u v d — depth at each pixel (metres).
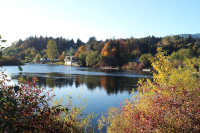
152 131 4.57
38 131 3.81
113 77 44.00
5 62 86.56
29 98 4.05
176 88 6.17
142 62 82.06
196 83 7.95
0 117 2.99
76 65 109.12
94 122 12.57
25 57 152.50
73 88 27.09
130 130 5.70
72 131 5.39
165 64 8.55
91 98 20.55
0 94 3.03
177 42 130.62
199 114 4.37
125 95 22.59
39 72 54.22
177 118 4.56
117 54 99.38
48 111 4.21
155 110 4.95
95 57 98.25
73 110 7.55
